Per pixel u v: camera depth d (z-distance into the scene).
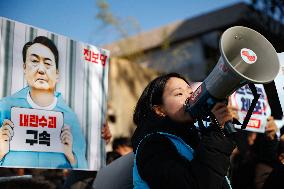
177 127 1.87
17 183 1.56
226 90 1.65
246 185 3.15
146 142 1.75
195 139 1.92
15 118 2.30
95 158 2.64
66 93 2.53
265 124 2.90
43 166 2.38
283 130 2.91
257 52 1.77
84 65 2.65
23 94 2.34
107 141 2.72
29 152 2.33
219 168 1.63
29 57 2.39
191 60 15.23
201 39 15.12
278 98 2.41
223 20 14.32
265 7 5.94
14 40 2.34
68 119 2.52
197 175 1.62
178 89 1.88
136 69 12.52
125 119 11.67
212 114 1.70
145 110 1.98
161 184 1.65
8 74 2.29
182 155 1.77
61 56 2.53
